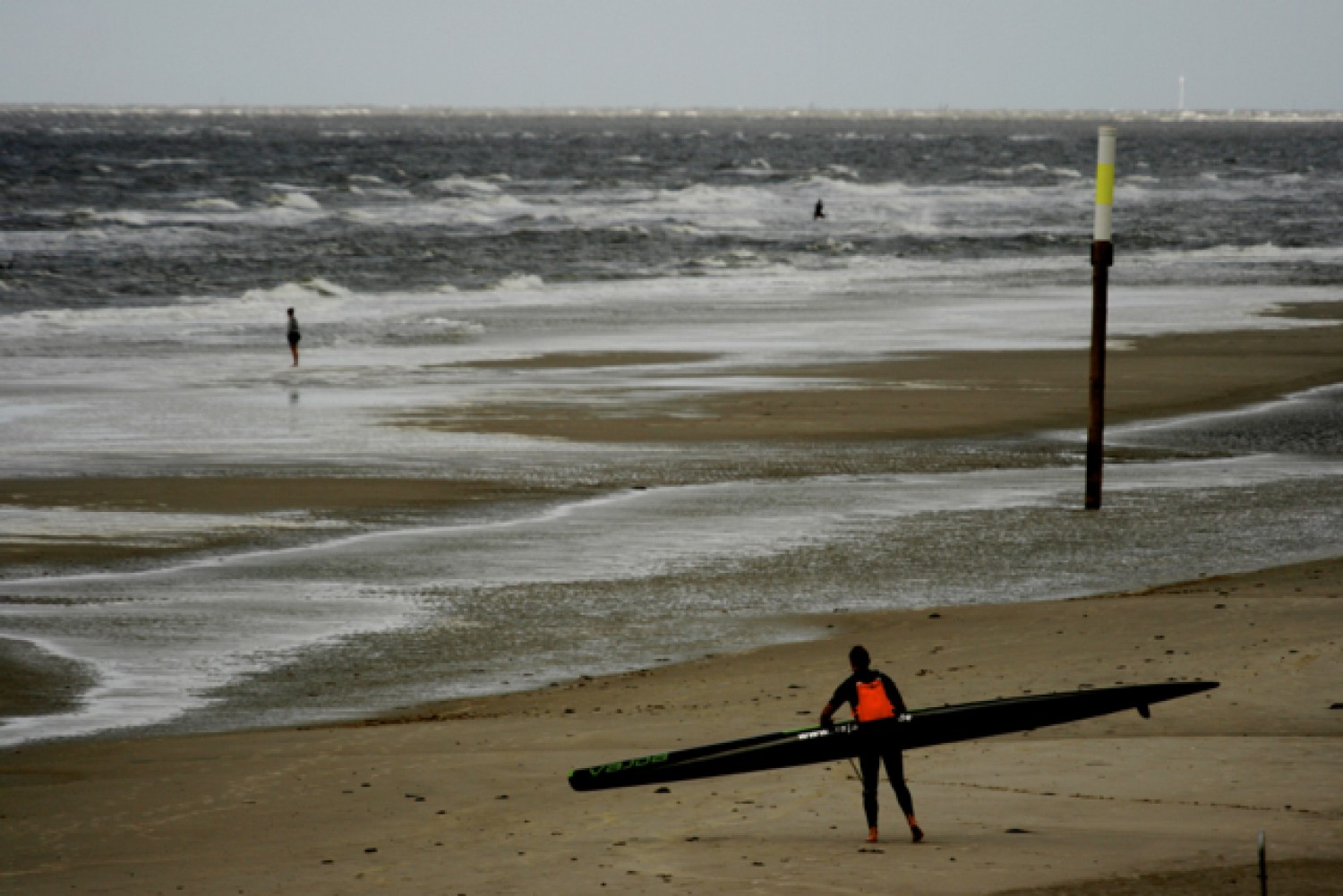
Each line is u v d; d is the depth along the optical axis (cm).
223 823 3416
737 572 6381
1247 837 2830
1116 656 4616
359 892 2769
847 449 9244
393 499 7831
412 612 5800
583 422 10088
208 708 4669
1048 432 9894
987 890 2548
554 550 6794
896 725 2988
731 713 4272
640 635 5459
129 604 5912
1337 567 6134
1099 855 2741
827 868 2742
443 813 3412
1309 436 9850
